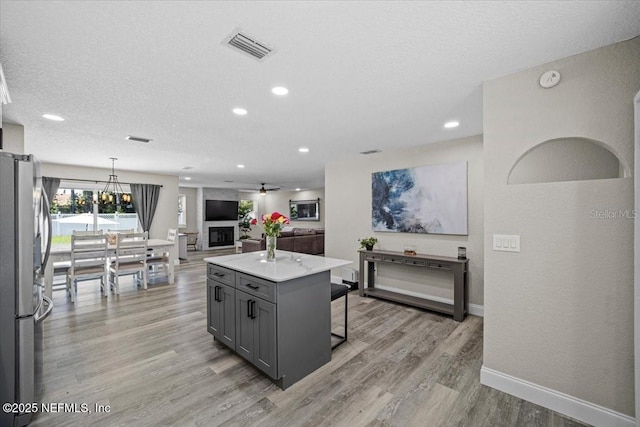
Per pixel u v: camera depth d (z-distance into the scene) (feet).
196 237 34.24
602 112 5.59
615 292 5.51
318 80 6.91
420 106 8.60
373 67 6.30
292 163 18.20
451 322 11.16
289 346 7.09
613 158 6.82
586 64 5.74
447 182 12.60
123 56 5.80
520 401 6.44
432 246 13.28
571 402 5.93
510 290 6.64
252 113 9.12
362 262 14.48
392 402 6.47
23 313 5.73
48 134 11.32
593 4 4.38
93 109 8.66
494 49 5.62
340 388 6.99
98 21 4.71
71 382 7.22
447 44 5.45
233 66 6.23
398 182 14.24
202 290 15.98
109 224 21.76
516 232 6.54
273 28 4.94
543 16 4.66
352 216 16.55
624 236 5.42
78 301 13.92
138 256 15.93
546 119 6.16
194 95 7.73
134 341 9.52
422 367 7.90
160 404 6.41
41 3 4.27
